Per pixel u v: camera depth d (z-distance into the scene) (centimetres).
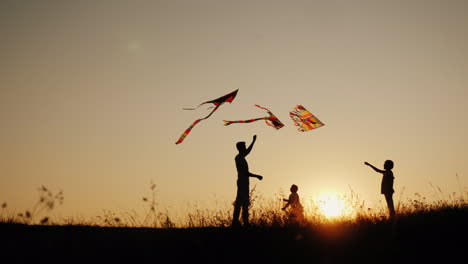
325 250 727
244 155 1038
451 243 756
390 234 828
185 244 716
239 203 970
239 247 717
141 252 676
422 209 1045
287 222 896
